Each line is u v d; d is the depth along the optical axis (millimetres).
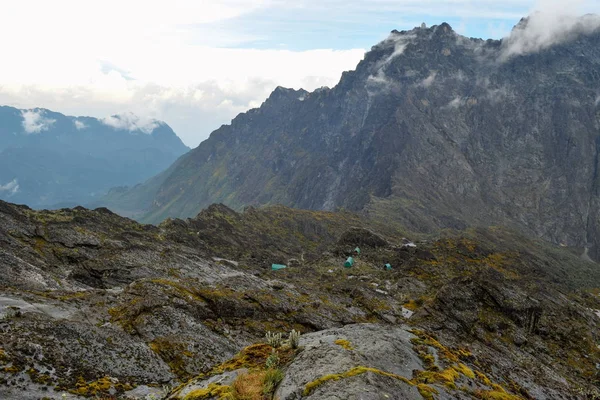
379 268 121375
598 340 69250
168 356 40969
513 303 66625
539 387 43000
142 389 34562
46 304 43156
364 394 18922
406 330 29891
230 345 47250
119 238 96438
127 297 49688
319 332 28250
